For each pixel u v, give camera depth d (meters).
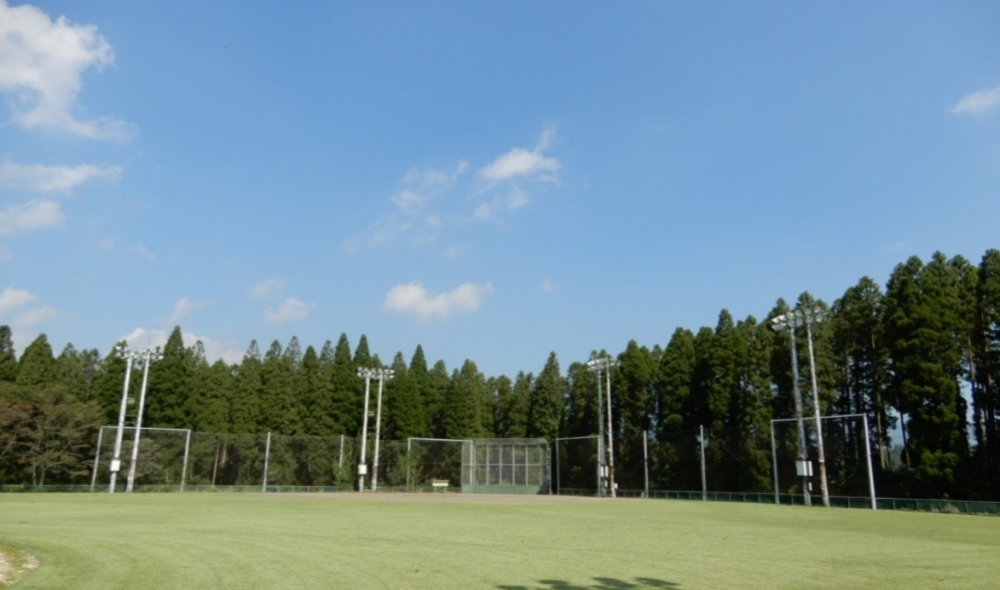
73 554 13.11
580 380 71.31
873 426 49.31
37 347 60.50
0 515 22.09
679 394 60.12
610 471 49.12
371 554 13.48
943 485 38.34
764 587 10.33
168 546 14.38
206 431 59.66
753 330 58.28
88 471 45.81
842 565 12.70
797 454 41.41
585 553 14.08
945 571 12.05
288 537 16.30
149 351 43.09
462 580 10.66
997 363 40.19
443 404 74.69
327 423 66.69
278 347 77.31
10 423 44.12
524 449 56.41
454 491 55.38
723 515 27.58
